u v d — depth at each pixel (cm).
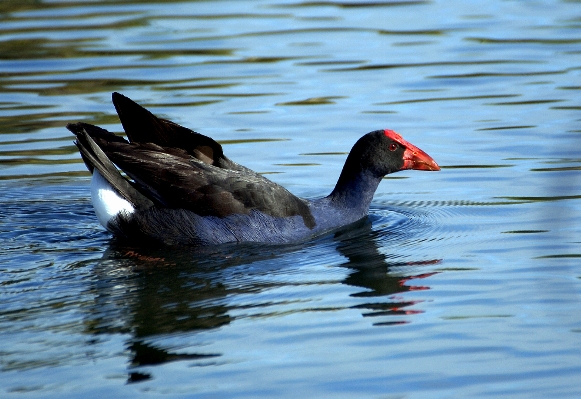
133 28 2423
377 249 1238
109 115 1817
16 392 809
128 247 1251
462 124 1775
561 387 805
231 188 1264
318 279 1109
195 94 1950
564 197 1409
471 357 867
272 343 908
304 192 1491
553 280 1063
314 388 812
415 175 1600
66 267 1154
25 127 1778
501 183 1495
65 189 1518
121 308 1006
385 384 817
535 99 1888
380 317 970
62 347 900
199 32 2394
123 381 827
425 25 2455
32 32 2358
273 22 2502
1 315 984
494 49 2241
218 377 834
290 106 1891
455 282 1077
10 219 1369
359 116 1833
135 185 1267
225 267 1160
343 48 2269
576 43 2258
